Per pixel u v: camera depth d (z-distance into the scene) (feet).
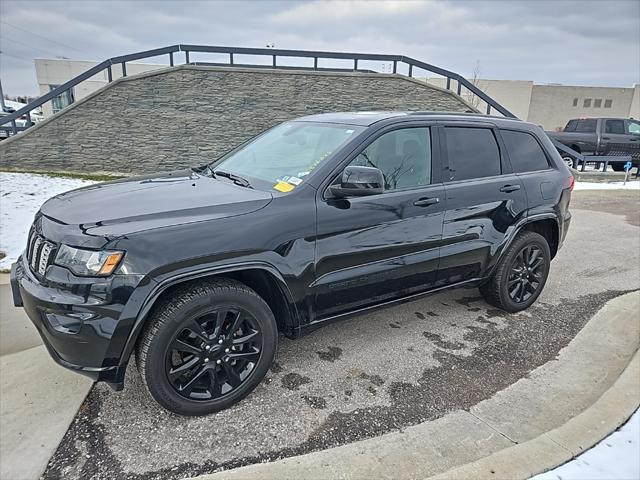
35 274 8.06
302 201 9.08
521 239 13.01
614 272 17.66
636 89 126.52
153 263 7.52
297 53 41.70
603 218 28.71
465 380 9.95
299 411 8.77
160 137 40.34
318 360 10.65
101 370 7.59
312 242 9.09
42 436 7.98
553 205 13.58
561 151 51.90
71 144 38.81
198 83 40.11
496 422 8.51
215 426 8.32
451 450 7.70
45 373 9.89
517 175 12.89
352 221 9.55
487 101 45.80
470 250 11.80
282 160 10.73
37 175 35.78
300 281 9.08
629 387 9.24
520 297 13.48
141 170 40.57
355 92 43.14
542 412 8.84
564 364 10.67
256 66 42.04
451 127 11.75
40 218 8.83
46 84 106.01
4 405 8.79
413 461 7.40
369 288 10.21
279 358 10.71
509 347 11.46
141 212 8.14
